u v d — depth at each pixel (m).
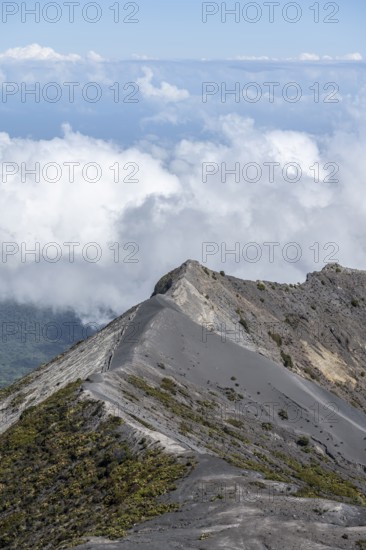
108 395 82.69
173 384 95.56
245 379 105.75
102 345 108.06
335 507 52.59
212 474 58.44
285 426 100.31
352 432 105.25
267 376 107.88
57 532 57.28
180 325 110.06
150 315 111.75
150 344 102.62
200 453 63.41
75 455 69.00
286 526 48.75
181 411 87.94
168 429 77.81
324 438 100.88
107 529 51.44
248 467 73.88
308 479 82.56
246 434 91.75
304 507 52.47
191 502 54.12
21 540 59.22
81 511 59.19
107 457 66.19
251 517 50.12
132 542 46.84
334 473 93.00
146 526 51.06
